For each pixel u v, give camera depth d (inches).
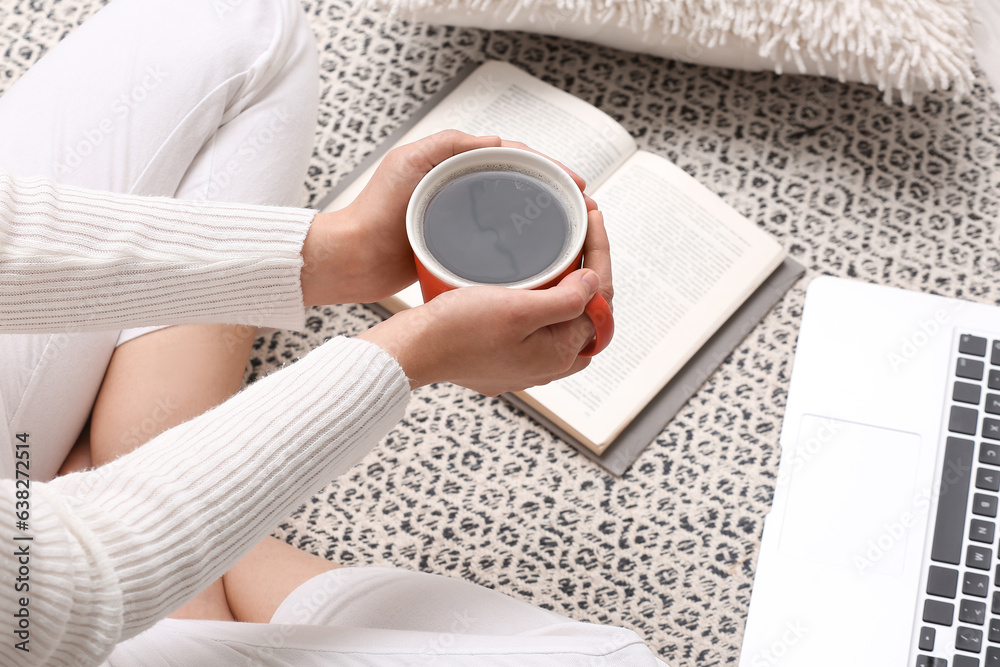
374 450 37.0
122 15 31.9
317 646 22.0
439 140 23.2
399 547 35.7
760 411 37.0
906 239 39.3
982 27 42.1
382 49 43.8
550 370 22.8
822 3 36.0
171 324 23.4
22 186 20.3
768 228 39.9
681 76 42.8
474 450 37.0
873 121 41.3
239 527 18.3
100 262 20.5
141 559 16.8
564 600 34.8
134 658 21.0
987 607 30.8
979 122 40.9
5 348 27.1
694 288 37.5
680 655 33.7
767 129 41.6
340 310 38.9
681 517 35.7
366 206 23.5
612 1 37.5
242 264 22.1
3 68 43.4
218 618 30.5
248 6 32.3
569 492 36.3
